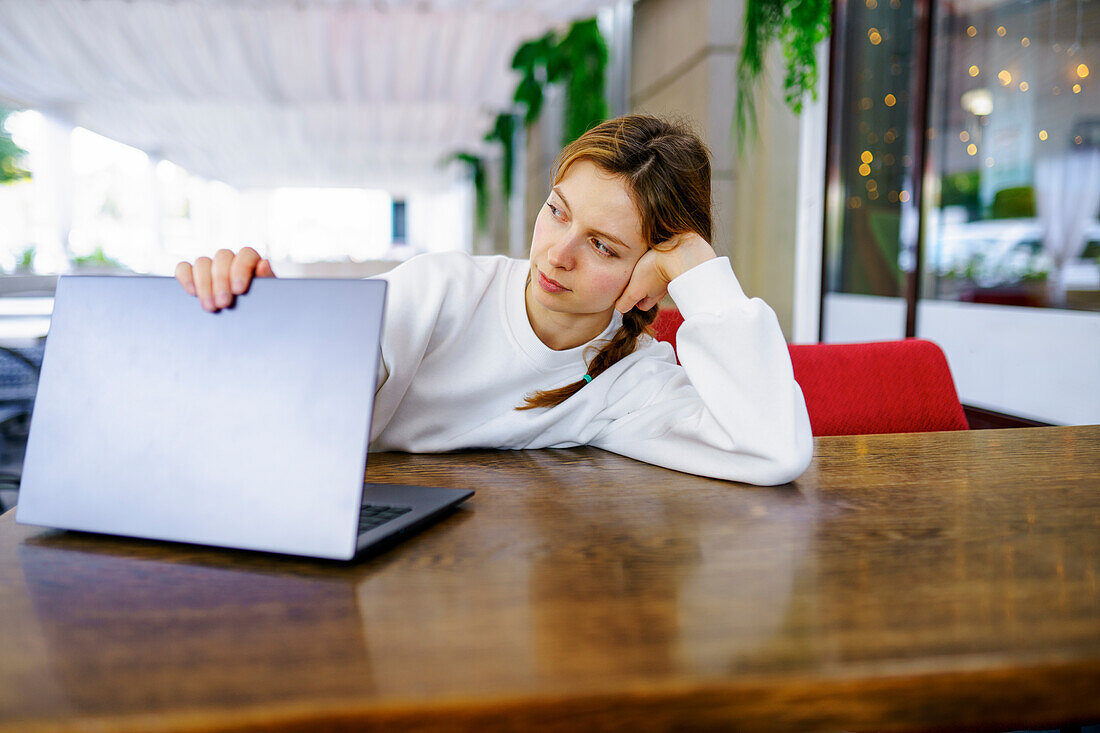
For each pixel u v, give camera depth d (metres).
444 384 0.94
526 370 0.94
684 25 4.57
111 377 0.60
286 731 0.34
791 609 0.45
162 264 10.66
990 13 2.75
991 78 2.76
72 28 6.40
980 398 2.88
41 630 0.42
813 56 3.29
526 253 9.77
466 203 18.31
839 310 3.81
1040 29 2.53
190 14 6.41
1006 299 2.73
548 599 0.47
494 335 0.95
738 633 0.42
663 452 0.83
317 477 0.54
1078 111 2.39
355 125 12.88
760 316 0.81
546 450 0.94
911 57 3.21
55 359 0.61
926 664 0.38
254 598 0.47
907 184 3.27
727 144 4.19
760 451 0.74
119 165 8.62
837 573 0.51
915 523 0.62
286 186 21.44
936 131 3.07
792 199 4.00
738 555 0.55
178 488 0.56
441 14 6.64
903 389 1.21
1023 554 0.55
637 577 0.50
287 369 0.56
